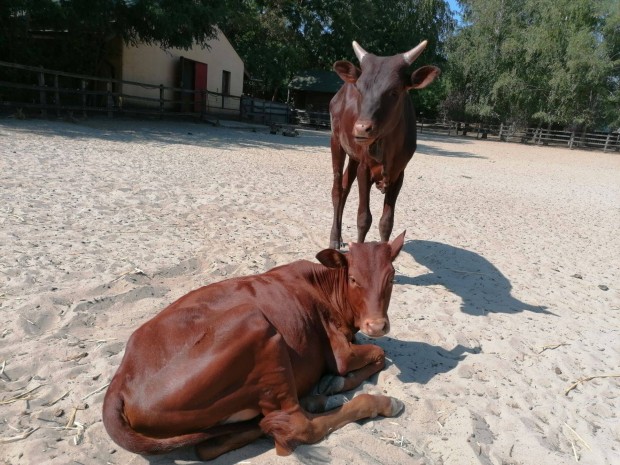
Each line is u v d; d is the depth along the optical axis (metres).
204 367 2.88
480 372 4.31
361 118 5.01
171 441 2.85
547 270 7.48
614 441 3.61
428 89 48.50
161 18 19.00
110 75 23.41
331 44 41.25
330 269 3.96
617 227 11.05
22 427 3.18
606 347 5.11
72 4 17.94
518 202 12.99
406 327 5.02
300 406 3.29
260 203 9.36
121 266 5.60
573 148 39.41
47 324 4.36
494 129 43.16
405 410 3.65
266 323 3.12
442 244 8.19
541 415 3.82
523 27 41.84
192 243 6.67
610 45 38.50
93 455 3.00
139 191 9.03
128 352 3.06
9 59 18.80
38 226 6.59
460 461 3.21
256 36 36.81
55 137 13.87
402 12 40.94
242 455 3.10
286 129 24.78
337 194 7.31
